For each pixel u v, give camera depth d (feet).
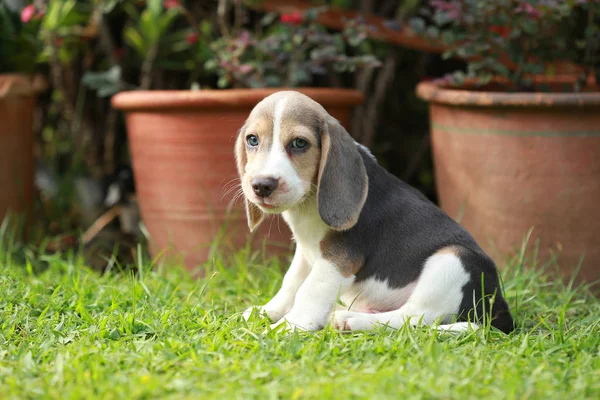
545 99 16.19
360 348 11.37
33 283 15.24
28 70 21.85
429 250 13.15
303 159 12.48
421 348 11.49
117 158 25.25
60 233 22.48
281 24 19.89
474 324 12.57
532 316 14.52
